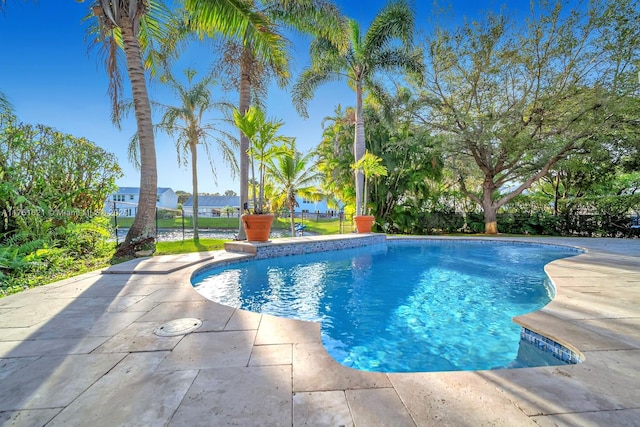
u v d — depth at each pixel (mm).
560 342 2248
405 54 11609
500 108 13180
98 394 1585
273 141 8133
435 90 13789
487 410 1440
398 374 1776
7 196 5785
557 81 11906
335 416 1400
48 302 3248
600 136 11609
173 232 19516
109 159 8266
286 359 1966
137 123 6676
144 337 2326
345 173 14500
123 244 6668
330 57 11383
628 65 10961
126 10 6438
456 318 3508
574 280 4148
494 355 2604
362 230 11125
